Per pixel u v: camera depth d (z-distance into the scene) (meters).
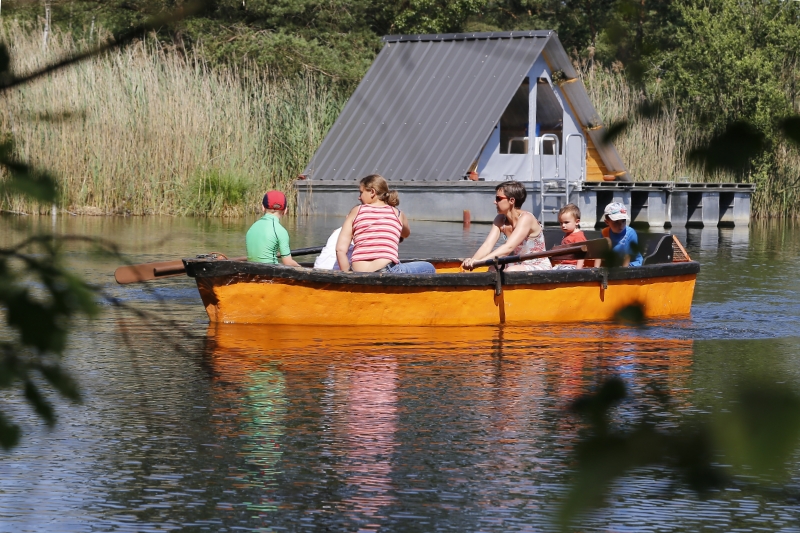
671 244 29.58
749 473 3.17
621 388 3.77
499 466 13.58
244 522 11.52
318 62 83.25
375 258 25.75
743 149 3.43
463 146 68.12
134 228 52.78
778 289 33.38
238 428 15.46
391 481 12.98
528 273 25.92
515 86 68.94
